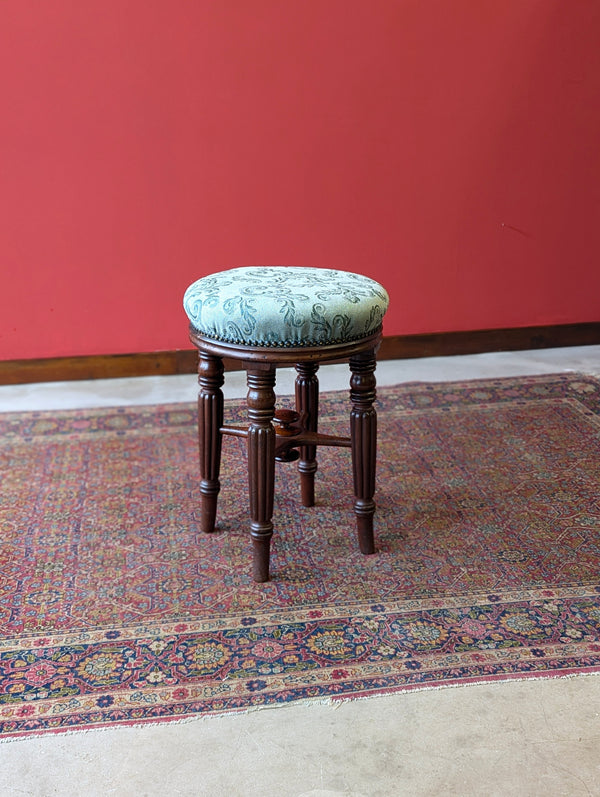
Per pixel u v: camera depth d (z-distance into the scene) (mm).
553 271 3328
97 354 3105
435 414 2736
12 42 2711
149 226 2998
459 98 3041
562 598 1763
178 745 1380
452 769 1331
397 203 3139
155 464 2408
